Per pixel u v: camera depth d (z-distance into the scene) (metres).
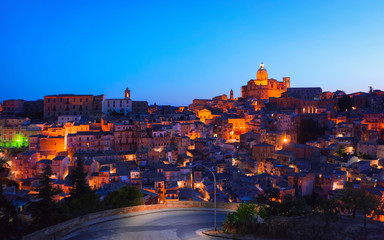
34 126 161.38
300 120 182.00
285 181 118.88
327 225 50.88
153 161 137.75
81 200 71.31
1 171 127.06
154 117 196.25
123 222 54.44
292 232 47.19
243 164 147.38
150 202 92.75
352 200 56.72
